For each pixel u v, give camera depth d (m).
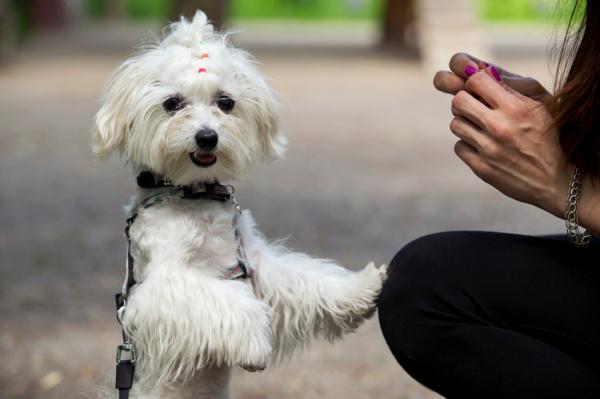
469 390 2.91
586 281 2.82
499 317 2.89
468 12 21.22
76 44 25.14
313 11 41.75
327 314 3.40
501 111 2.82
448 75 3.06
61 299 6.40
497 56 21.97
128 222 3.28
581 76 2.67
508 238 2.97
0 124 13.53
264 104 3.43
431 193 9.84
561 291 2.82
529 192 2.82
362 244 7.76
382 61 22.17
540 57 21.84
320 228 8.27
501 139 2.80
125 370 3.14
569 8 2.88
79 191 9.74
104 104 3.37
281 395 4.85
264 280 3.36
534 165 2.79
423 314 2.93
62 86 17.38
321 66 21.06
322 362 5.33
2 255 7.46
